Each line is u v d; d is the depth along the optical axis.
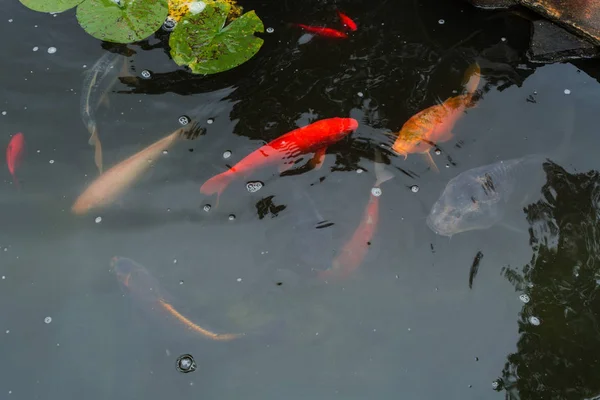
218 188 2.71
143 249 2.56
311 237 2.56
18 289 2.45
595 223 2.60
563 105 3.05
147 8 3.29
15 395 2.21
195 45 3.11
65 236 2.59
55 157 2.82
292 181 2.74
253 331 2.34
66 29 3.32
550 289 2.45
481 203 2.59
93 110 2.96
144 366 2.27
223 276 2.48
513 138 2.88
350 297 2.43
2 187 2.73
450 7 3.52
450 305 2.41
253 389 2.22
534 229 2.58
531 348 2.31
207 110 2.99
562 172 2.75
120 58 3.18
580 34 3.26
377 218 2.60
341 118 2.83
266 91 3.06
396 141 2.79
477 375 2.25
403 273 2.48
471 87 3.10
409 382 2.23
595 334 2.34
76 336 2.33
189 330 2.34
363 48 3.28
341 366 2.27
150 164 2.79
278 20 3.39
